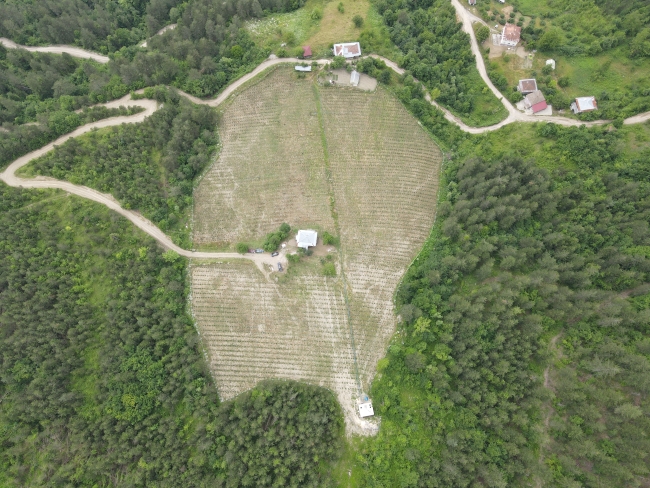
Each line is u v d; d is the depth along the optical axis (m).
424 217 82.06
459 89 90.06
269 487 60.59
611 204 71.62
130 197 78.56
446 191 82.88
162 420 64.06
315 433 62.91
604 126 82.00
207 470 61.62
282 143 87.62
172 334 70.12
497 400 60.28
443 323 67.62
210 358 72.00
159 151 84.75
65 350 66.06
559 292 66.06
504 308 64.75
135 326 69.31
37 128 82.62
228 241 80.06
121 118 88.12
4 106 88.69
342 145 87.19
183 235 79.56
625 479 52.53
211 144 87.31
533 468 55.38
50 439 61.91
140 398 64.25
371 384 69.50
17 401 62.59
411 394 66.81
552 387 62.88
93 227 76.75
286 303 75.44
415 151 87.19
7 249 71.62
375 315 74.50
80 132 86.38
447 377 63.97
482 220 74.50
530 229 74.69
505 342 64.12
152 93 88.94
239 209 82.56
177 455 61.22
